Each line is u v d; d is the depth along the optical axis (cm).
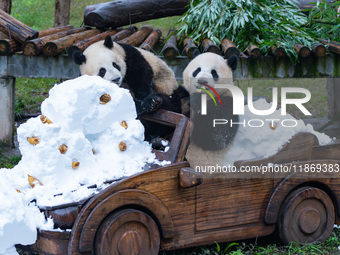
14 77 727
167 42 720
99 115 399
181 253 431
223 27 705
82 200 367
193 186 391
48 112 399
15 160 667
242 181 424
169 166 392
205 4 707
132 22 823
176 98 503
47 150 380
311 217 446
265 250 437
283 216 438
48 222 364
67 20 1101
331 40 733
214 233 418
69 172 388
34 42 671
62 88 394
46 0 1811
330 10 738
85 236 358
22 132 388
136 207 386
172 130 477
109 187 369
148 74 514
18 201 360
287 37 685
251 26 697
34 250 376
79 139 387
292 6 796
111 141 407
